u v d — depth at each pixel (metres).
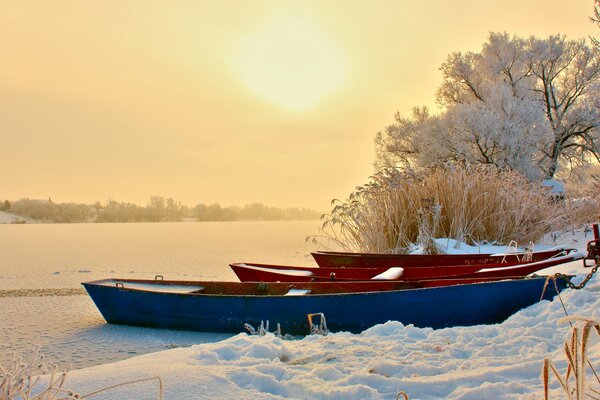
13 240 34.00
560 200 14.12
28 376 2.35
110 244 28.75
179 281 8.28
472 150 21.12
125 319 7.34
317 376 3.25
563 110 24.00
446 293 5.94
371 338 4.30
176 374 3.05
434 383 3.03
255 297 6.54
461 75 24.44
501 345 3.76
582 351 1.71
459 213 11.79
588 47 23.47
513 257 9.38
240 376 3.08
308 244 27.53
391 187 12.14
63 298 9.81
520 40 23.98
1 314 8.16
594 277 5.60
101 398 2.72
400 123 25.66
